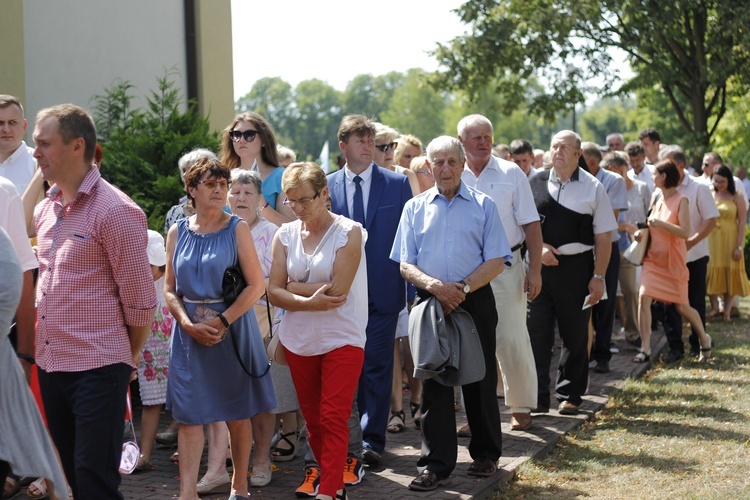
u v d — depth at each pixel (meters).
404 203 6.29
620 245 10.56
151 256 6.04
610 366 9.58
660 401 8.04
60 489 3.90
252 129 6.47
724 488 5.61
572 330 7.38
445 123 84.56
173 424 6.76
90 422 4.07
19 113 6.01
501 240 5.59
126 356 4.18
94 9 10.56
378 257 6.16
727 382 8.77
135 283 4.12
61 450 4.30
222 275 4.97
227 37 12.35
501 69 27.06
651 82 24.62
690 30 24.08
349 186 6.30
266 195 6.53
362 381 6.18
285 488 5.71
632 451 6.48
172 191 8.13
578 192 7.31
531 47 25.72
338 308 5.14
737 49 22.97
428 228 5.62
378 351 6.12
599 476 5.92
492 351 5.68
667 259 9.61
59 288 4.11
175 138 8.41
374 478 5.80
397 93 97.31
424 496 5.38
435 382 5.54
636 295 10.55
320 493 4.97
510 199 6.57
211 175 5.00
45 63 9.95
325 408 5.08
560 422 7.21
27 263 4.71
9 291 3.62
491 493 5.57
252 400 5.08
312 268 5.15
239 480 5.21
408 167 8.76
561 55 25.73
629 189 10.88
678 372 9.34
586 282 7.37
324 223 5.21
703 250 10.09
